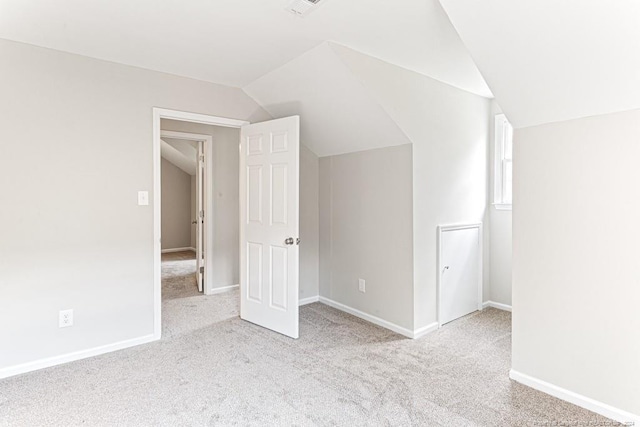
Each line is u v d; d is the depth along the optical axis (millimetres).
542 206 2193
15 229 2400
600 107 1913
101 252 2742
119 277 2828
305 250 4074
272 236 3238
